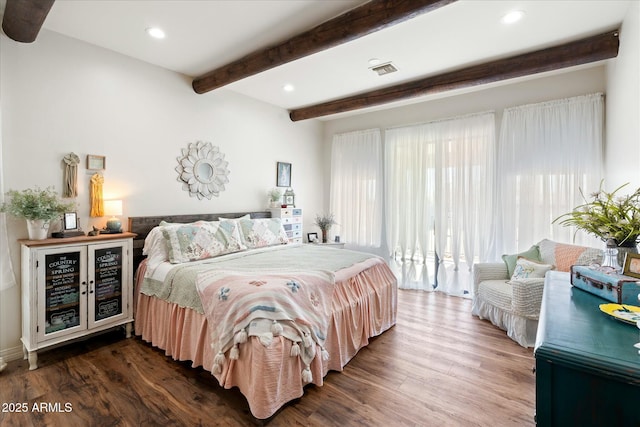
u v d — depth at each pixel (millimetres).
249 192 4363
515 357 2525
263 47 2910
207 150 3818
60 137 2666
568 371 858
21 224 2477
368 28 2244
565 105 3318
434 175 4305
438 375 2262
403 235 4582
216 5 2271
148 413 1830
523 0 2172
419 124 4426
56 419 1770
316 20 2467
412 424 1760
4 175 2381
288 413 1845
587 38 2656
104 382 2137
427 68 3314
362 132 5027
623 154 2459
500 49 2877
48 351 2576
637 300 1226
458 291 4148
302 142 5219
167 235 2887
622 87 2473
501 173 3713
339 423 1764
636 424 776
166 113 3420
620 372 779
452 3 2135
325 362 2172
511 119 3652
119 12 2355
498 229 3775
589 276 1441
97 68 2883
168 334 2475
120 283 2738
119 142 3047
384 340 2846
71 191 2725
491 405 1925
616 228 1592
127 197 3119
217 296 2096
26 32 2262
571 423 853
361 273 2871
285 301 1977
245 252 3314
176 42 2828
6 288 2361
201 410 1864
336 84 3826
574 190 3268
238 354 1856
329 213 5496
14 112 2424
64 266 2408
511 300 2873
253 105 4387
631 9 2188
